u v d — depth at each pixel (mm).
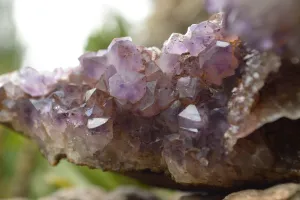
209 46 295
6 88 351
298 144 298
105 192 474
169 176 328
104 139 311
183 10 840
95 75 314
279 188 287
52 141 337
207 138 295
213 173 300
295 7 260
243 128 283
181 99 301
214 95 297
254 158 294
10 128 361
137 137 312
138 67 303
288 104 280
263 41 272
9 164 781
